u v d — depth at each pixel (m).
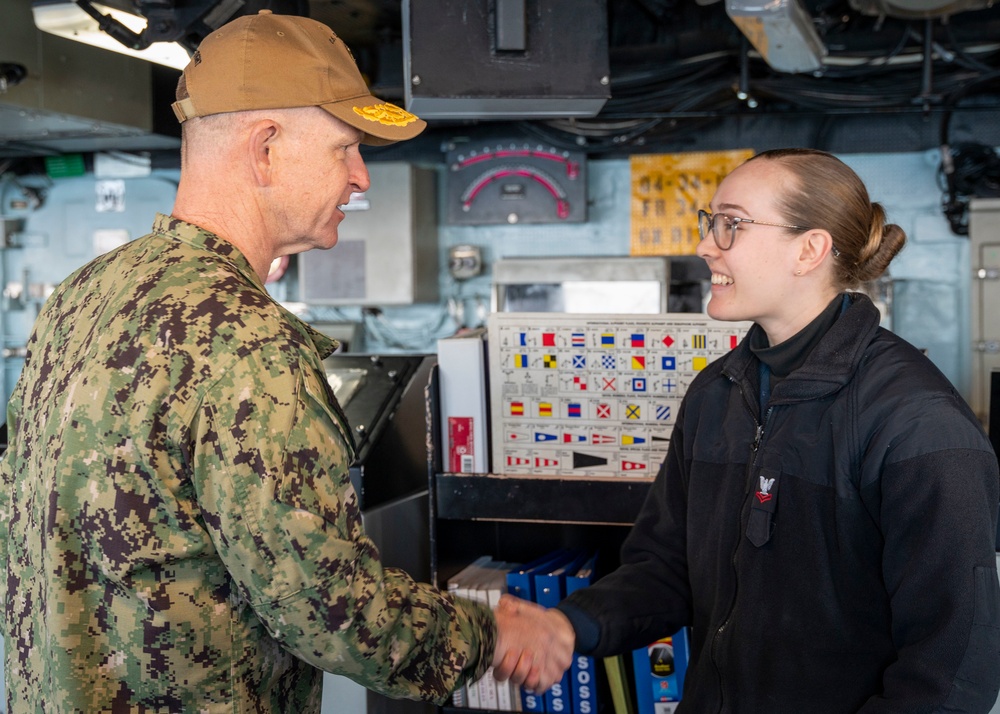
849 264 1.34
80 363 1.06
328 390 1.10
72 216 5.18
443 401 2.06
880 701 1.15
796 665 1.27
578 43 2.54
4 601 1.19
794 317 1.37
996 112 4.32
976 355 4.24
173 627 1.03
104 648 1.04
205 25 2.60
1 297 5.25
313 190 1.19
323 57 1.18
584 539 2.38
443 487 2.03
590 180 4.73
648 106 3.85
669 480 1.57
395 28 3.71
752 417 1.38
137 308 1.05
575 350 2.00
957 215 4.30
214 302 1.05
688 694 1.43
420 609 1.16
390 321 4.96
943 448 1.14
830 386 1.26
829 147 4.46
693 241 4.59
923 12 3.22
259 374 1.02
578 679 2.01
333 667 1.08
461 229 4.87
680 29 3.71
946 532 1.12
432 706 2.12
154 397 1.01
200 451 1.00
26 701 1.11
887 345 1.28
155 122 4.17
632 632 1.48
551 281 4.15
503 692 2.06
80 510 1.02
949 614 1.11
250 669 1.09
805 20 2.88
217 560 1.05
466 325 4.89
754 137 4.50
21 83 3.39
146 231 5.12
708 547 1.40
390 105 1.28
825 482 1.26
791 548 1.28
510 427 2.05
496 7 2.48
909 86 3.76
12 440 1.20
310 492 1.02
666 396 1.98
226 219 1.16
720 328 1.95
